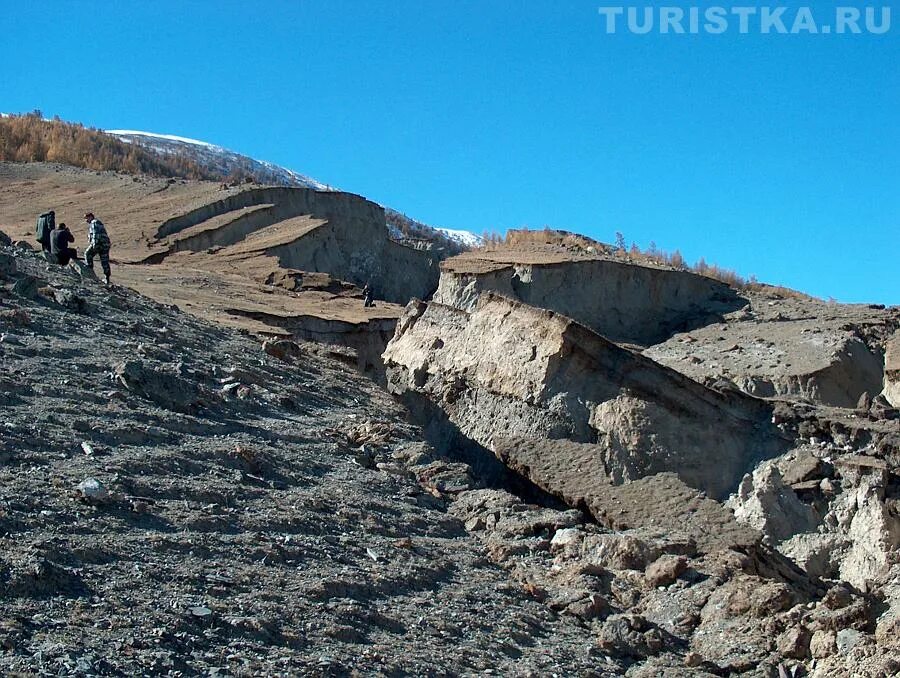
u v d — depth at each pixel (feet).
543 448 50.03
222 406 46.09
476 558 35.60
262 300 130.52
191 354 55.01
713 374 124.57
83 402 39.83
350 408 54.24
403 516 37.88
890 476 51.19
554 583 34.65
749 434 53.52
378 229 220.64
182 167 347.15
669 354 140.77
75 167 258.57
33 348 46.01
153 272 143.74
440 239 421.59
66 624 22.80
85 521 28.60
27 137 293.84
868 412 66.49
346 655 24.79
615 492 46.39
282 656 23.86
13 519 27.27
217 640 23.89
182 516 30.89
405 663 25.13
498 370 55.16
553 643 29.68
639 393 51.52
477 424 54.54
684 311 191.01
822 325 148.15
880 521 48.47
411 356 62.34
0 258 60.70
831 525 50.06
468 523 39.78
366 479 40.91
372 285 207.72
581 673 27.66
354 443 47.16
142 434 37.81
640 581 35.70
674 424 51.42
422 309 65.05
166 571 26.86
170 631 23.49
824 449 54.03
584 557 37.09
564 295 183.42
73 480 31.30
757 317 179.63
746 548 40.65
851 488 50.96
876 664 28.94
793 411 55.62
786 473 51.90
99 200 215.51
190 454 37.01
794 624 32.37
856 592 39.55
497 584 33.19
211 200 203.31
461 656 26.61
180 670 21.93
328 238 202.59
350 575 29.96
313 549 31.45
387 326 126.31
